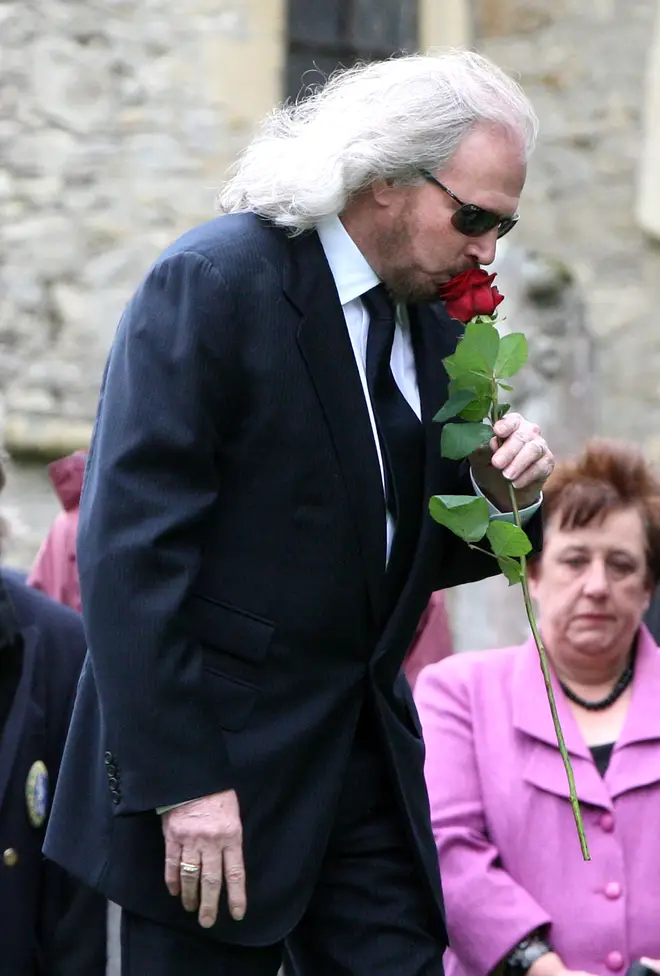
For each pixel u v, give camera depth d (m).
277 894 6.32
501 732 7.98
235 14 20.92
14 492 20.14
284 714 6.38
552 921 7.60
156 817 6.31
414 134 6.36
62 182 20.53
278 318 6.30
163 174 20.69
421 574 6.67
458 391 6.54
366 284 6.61
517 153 6.47
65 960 7.79
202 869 6.04
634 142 22.81
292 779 6.38
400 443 6.61
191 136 20.75
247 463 6.29
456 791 7.90
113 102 20.67
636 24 22.77
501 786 7.84
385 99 6.46
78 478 11.02
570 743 7.84
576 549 7.97
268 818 6.33
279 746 6.32
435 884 6.90
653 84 22.77
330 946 6.80
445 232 6.44
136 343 6.21
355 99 6.56
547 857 7.69
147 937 6.36
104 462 6.12
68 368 20.42
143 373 6.14
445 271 6.55
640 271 22.84
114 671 5.94
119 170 20.62
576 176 22.84
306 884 6.40
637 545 7.99
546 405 19.23
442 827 7.79
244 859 6.28
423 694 8.27
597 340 22.67
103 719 6.02
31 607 8.08
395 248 6.53
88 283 20.50
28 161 20.48
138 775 5.94
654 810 7.69
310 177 6.42
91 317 20.47
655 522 8.09
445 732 8.05
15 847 7.67
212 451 6.20
